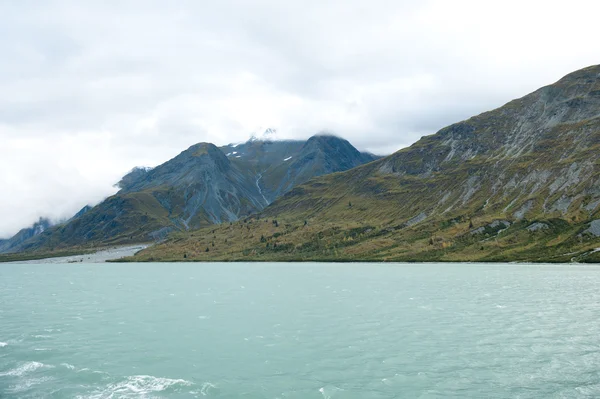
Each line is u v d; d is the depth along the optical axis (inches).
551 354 2028.8
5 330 2719.0
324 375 1769.2
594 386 1604.3
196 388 1627.7
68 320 3068.4
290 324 2832.2
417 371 1806.1
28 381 1713.8
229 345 2281.0
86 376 1771.7
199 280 6815.9
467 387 1614.2
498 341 2289.6
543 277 6176.2
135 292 5039.4
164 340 2409.0
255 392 1583.4
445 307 3469.5
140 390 1611.7
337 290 4874.5
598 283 5226.4
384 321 2893.7
